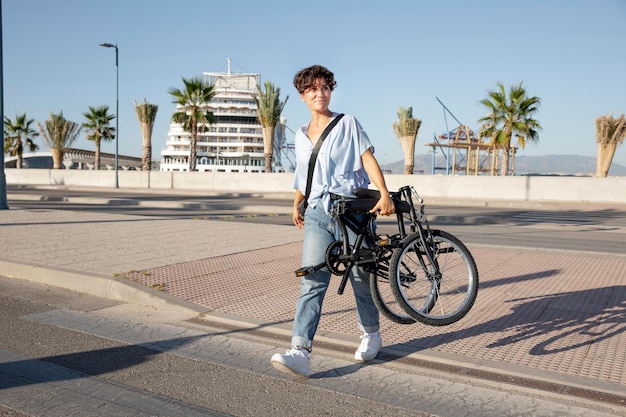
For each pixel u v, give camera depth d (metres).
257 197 32.59
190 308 5.62
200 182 41.72
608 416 3.24
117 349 4.48
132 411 3.30
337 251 3.74
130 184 44.88
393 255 3.75
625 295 6.12
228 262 7.90
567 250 9.40
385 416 3.24
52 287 6.81
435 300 3.91
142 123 49.59
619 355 4.20
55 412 3.28
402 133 43.16
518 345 4.45
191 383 3.76
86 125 55.50
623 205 26.12
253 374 3.93
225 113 92.81
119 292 6.25
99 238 10.12
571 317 5.25
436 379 3.82
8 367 4.04
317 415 3.26
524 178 30.16
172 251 8.70
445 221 17.53
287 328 5.02
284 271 7.39
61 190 38.91
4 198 16.39
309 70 3.70
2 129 16.36
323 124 3.78
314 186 3.70
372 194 3.71
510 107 35.72
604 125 32.00
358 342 4.52
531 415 3.26
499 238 11.96
